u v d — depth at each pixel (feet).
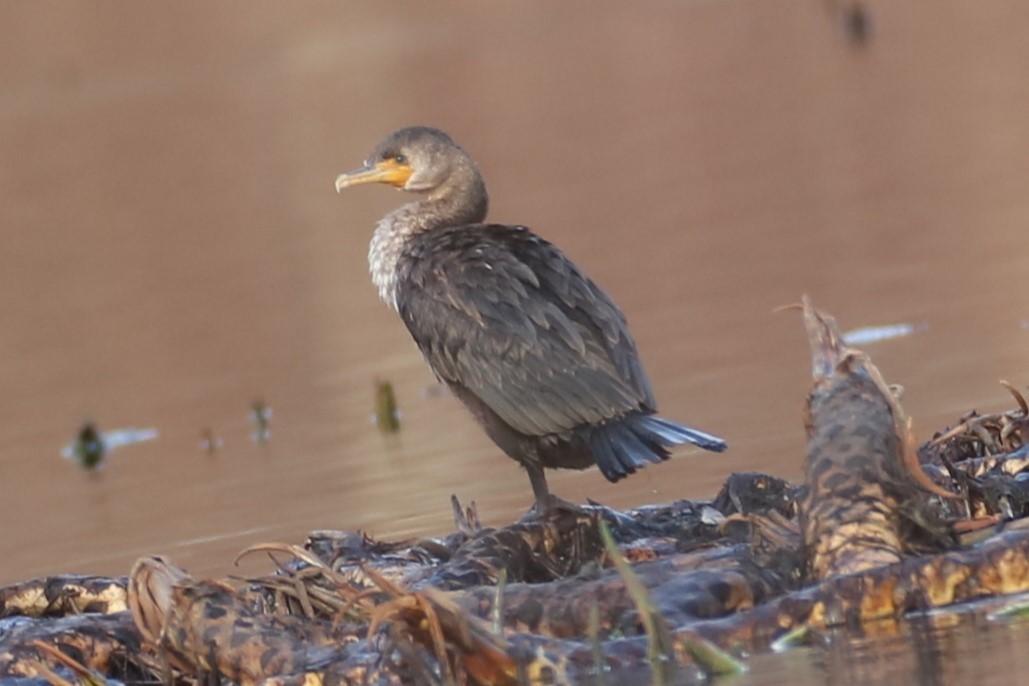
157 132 147.54
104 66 204.03
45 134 156.04
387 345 61.93
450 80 154.71
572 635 24.58
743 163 93.91
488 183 98.99
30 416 58.49
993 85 106.73
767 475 30.68
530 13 212.23
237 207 105.29
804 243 68.28
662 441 30.73
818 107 111.04
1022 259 58.08
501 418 32.24
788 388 44.32
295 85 166.71
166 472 46.98
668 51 156.35
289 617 25.39
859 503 24.95
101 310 78.28
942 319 50.31
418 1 230.68
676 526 30.17
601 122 121.19
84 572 35.24
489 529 29.19
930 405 39.37
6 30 221.05
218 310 73.82
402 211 37.93
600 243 74.90
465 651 23.09
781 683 21.74
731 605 24.49
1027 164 79.46
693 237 73.51
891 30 145.18
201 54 207.72
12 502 46.03
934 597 24.07
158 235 98.37
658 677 22.67
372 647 23.94
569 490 36.65
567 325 31.55
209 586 25.27
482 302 32.22
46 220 109.81
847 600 23.88
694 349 51.80
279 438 49.06
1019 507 28.12
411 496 38.40
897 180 81.00
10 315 80.07
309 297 74.28
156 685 25.88
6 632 27.53
